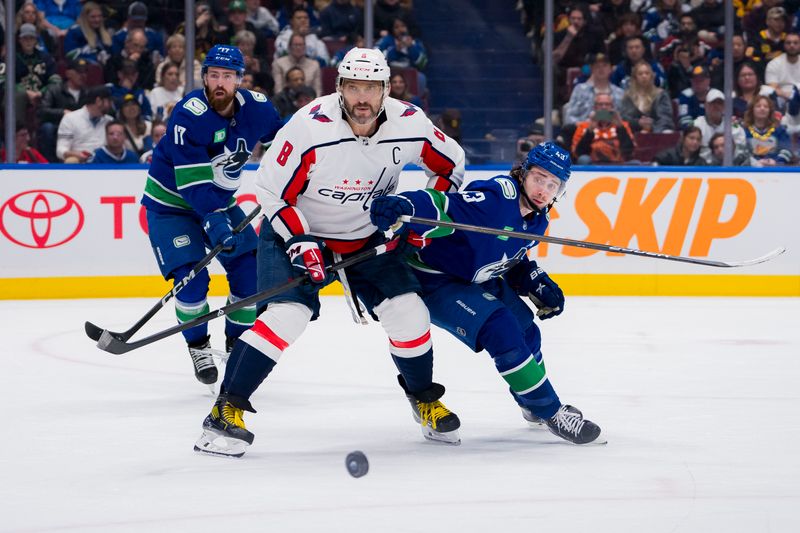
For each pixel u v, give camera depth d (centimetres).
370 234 980
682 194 2264
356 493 812
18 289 2162
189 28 2317
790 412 1146
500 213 938
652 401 1208
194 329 1250
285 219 920
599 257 2262
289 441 1003
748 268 2278
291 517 749
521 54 2483
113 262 2195
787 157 2397
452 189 992
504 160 2495
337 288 2280
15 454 955
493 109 2489
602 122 2392
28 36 2255
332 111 912
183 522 738
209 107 1171
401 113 940
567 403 1197
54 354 1559
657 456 939
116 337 1036
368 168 932
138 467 900
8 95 2250
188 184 1178
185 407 1180
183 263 1232
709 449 968
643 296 2262
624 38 2377
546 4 2345
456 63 2486
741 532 716
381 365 1453
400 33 2450
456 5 2470
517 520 742
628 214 2262
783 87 2377
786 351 1580
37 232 2161
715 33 2370
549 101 2394
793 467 901
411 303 950
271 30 2397
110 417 1123
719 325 1848
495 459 926
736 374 1390
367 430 1053
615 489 826
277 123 1234
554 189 941
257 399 1221
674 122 2391
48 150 2280
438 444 988
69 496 809
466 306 947
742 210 2272
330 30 2430
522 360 950
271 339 929
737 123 2391
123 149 2303
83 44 2284
